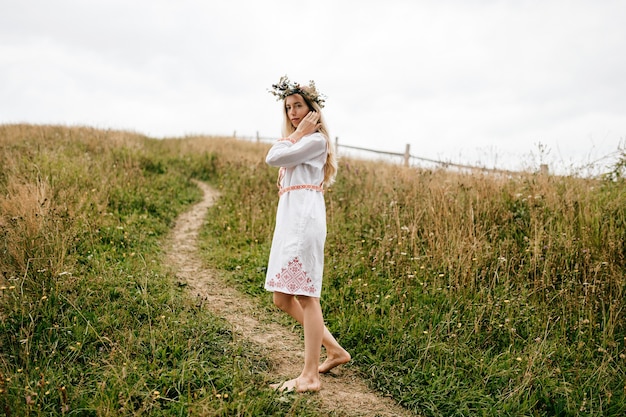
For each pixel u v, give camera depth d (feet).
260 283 15.88
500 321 12.56
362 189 24.21
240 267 17.17
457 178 22.12
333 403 9.57
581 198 18.04
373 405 9.70
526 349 11.41
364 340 12.12
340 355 10.66
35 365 9.41
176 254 18.62
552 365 11.02
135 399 8.63
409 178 23.49
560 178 20.43
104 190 21.81
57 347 10.15
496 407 9.52
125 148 34.01
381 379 10.58
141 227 20.12
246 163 35.60
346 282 15.25
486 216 17.94
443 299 13.55
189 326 11.69
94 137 37.70
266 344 12.02
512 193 19.39
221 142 54.70
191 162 39.47
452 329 12.39
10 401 8.08
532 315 12.61
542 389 9.93
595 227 15.70
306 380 9.77
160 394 8.83
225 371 9.92
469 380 10.39
